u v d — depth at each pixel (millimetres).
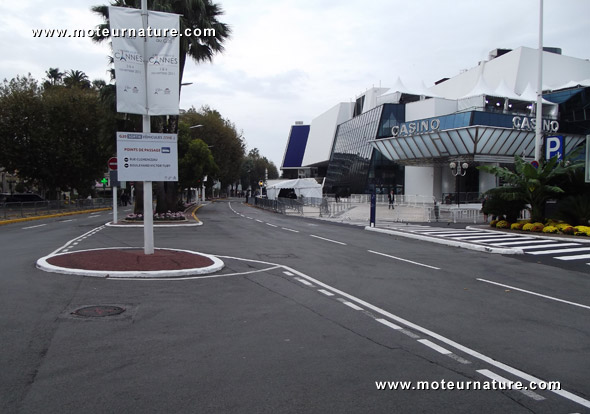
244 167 129500
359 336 6258
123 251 12484
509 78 59375
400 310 7773
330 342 5969
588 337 6457
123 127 26734
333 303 8141
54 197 47312
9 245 15609
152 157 11523
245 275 10656
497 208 24641
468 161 45438
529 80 58906
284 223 29766
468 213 36719
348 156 73875
